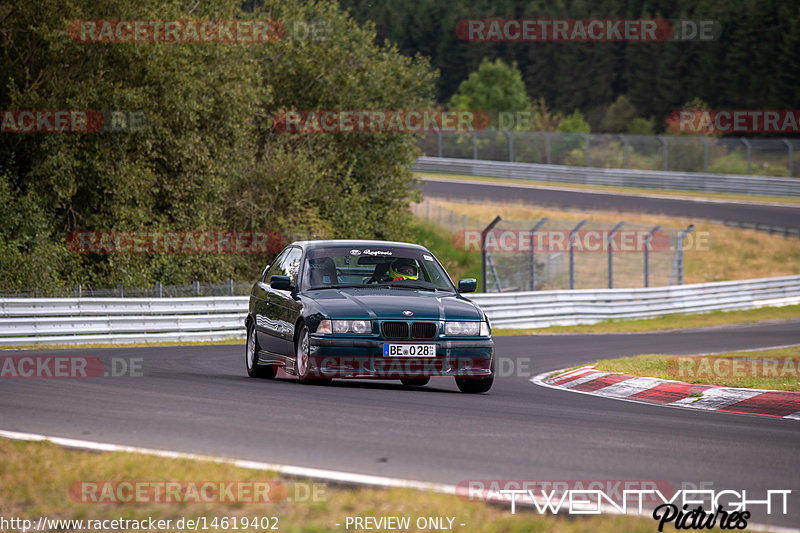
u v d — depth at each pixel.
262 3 122.00
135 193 89.31
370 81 125.56
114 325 67.81
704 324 101.25
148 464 19.81
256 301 43.56
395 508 16.44
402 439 24.06
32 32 87.19
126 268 89.69
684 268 148.75
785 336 81.31
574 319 99.88
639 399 39.09
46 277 80.69
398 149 127.25
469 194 190.38
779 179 196.00
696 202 188.38
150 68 89.25
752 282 122.75
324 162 117.50
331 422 26.55
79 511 16.41
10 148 88.25
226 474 18.92
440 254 145.75
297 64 120.56
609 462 21.88
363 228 117.25
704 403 36.59
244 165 109.06
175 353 55.72
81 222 91.19
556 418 29.55
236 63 101.44
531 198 186.50
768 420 31.69
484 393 38.06
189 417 27.17
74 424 25.72
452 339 35.81
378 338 35.06
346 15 127.88
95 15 87.25
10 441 22.42
